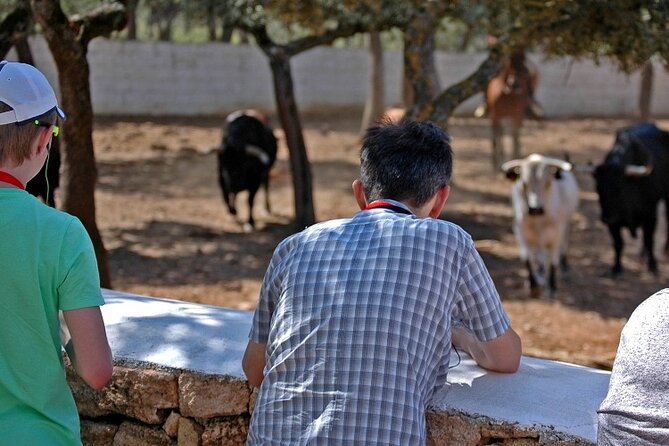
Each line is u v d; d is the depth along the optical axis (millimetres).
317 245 2447
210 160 17547
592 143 21781
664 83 30016
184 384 2980
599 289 9875
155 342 3105
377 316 2299
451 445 2646
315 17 7102
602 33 6660
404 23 8914
